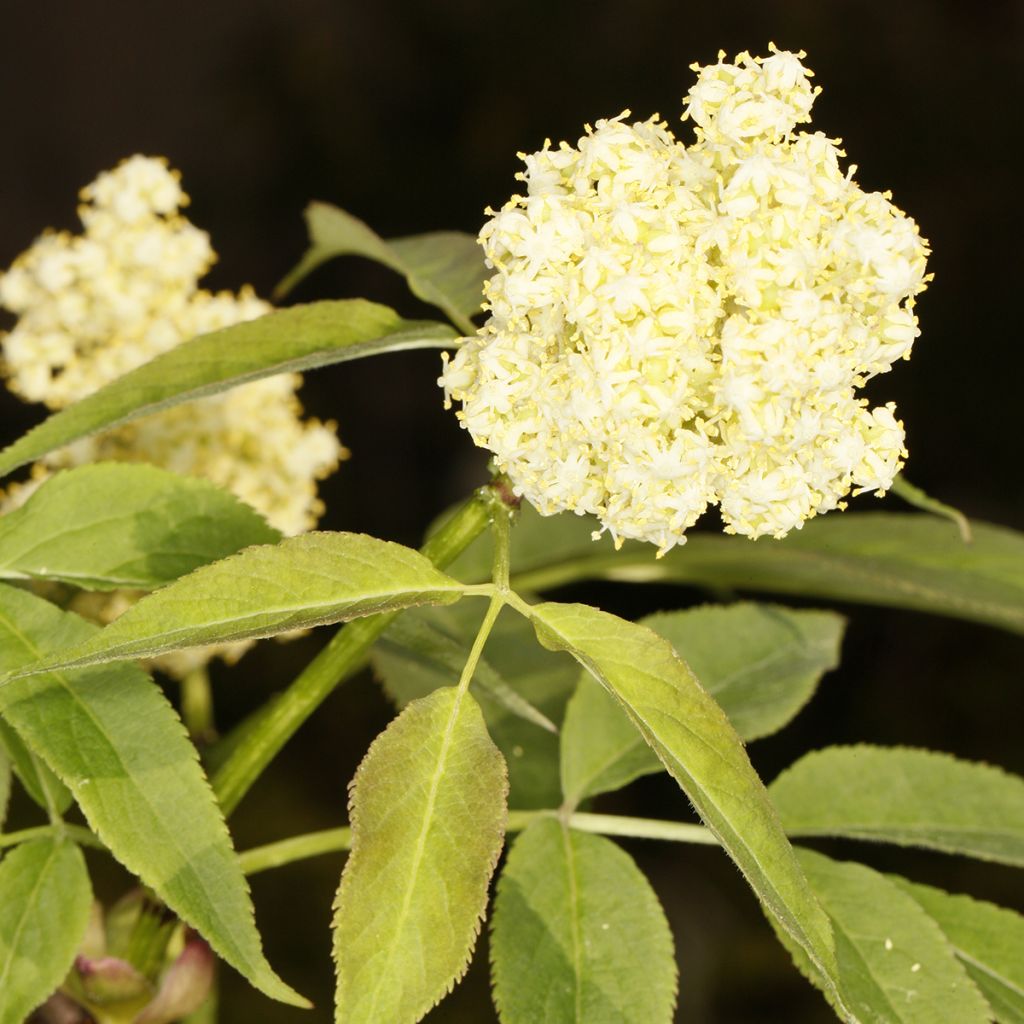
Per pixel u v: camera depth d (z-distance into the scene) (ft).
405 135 5.66
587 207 1.70
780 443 1.70
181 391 1.80
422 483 4.93
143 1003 1.88
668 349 1.68
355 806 1.65
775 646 1.98
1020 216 5.10
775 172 1.69
